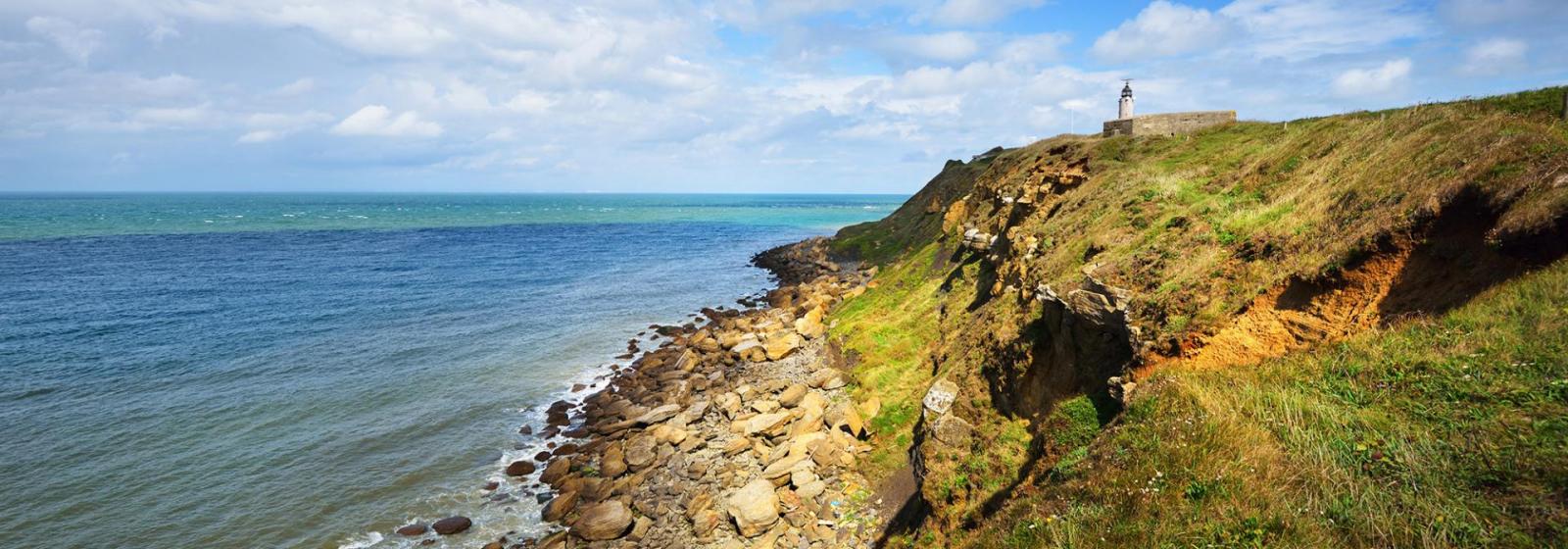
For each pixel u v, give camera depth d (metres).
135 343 37.75
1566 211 10.13
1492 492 7.52
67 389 30.28
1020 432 16.80
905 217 77.25
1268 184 21.16
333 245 89.44
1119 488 9.84
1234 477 8.99
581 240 107.75
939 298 35.09
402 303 50.69
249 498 21.58
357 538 19.66
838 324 38.06
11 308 45.72
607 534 19.41
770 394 29.30
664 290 60.34
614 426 27.08
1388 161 15.80
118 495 21.50
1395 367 10.13
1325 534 7.75
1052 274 22.52
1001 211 41.69
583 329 44.59
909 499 18.62
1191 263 16.16
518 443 26.23
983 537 11.71
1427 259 11.84
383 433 26.72
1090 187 32.22
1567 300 9.39
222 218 142.38
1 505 20.70
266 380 32.22
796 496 20.17
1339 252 12.84
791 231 136.50
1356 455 8.85
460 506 21.56
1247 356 12.59
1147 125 45.31
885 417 23.17
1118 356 15.37
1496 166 12.12
